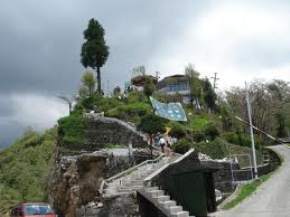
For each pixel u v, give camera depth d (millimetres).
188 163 29656
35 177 62562
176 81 95250
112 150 43125
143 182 25234
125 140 50906
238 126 82000
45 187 56062
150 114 55000
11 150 71625
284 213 25281
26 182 62000
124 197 25016
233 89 101750
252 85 100938
